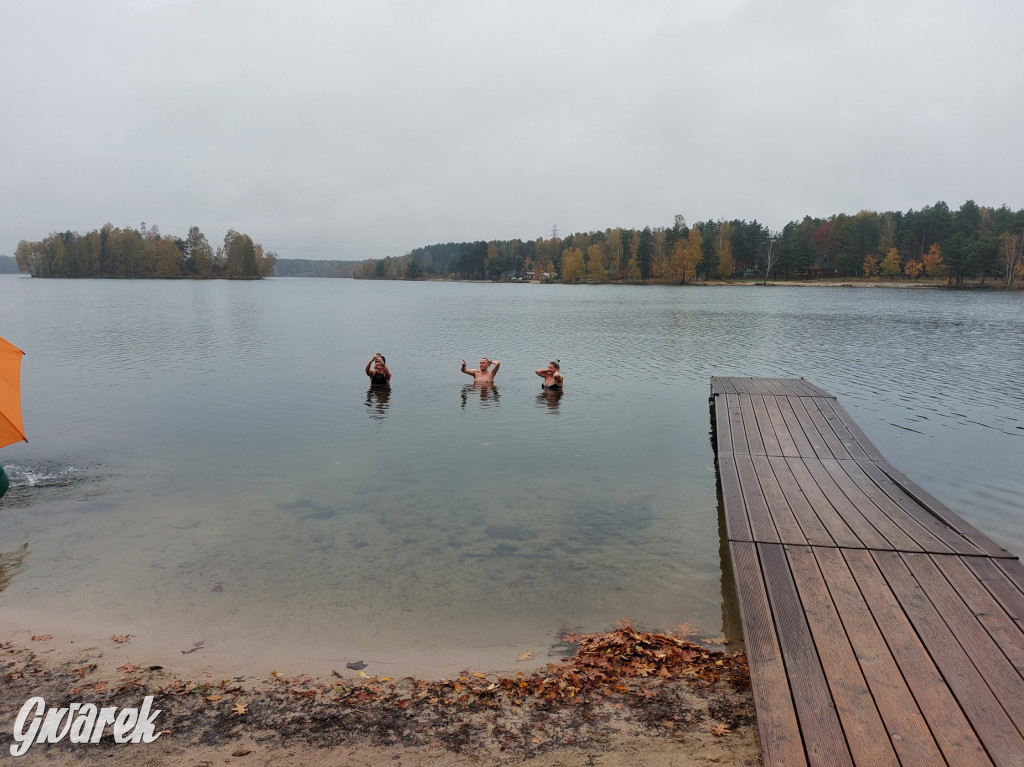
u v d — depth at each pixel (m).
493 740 4.70
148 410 16.30
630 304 67.88
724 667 5.60
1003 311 53.91
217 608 6.73
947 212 126.38
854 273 129.88
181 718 5.01
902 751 3.92
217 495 10.16
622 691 5.27
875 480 9.60
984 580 6.17
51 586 7.20
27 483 10.70
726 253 134.00
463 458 12.24
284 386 19.69
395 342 31.86
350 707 5.12
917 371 22.77
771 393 16.14
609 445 13.23
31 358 25.23
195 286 127.38
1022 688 4.51
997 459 12.12
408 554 8.04
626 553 8.11
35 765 4.50
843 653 4.96
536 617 6.58
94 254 189.38
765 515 7.99
